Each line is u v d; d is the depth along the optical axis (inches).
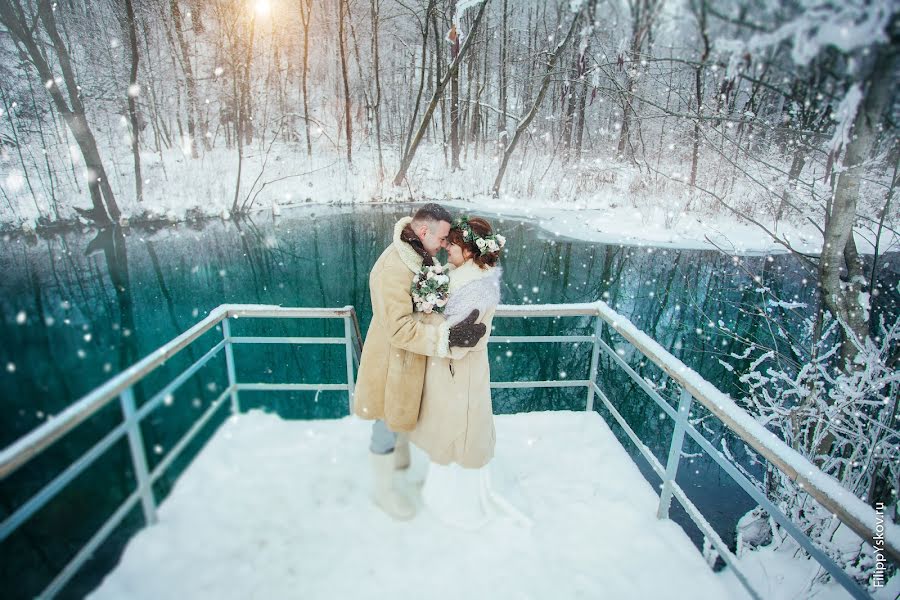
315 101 768.9
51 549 121.6
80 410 59.1
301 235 442.6
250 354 253.0
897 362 115.5
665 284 316.5
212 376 229.0
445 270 77.9
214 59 550.6
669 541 80.5
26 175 406.3
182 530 76.9
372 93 703.7
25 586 110.4
